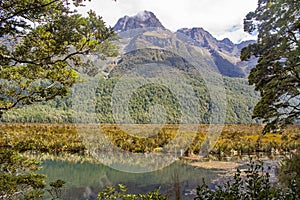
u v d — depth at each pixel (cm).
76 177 564
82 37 326
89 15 316
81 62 362
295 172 424
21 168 439
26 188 402
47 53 384
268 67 595
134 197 279
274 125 606
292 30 559
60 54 379
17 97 457
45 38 359
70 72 415
